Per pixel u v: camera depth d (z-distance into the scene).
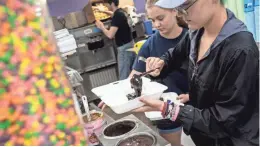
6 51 0.39
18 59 0.40
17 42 0.40
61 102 0.44
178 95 1.53
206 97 1.16
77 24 3.96
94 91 1.51
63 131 0.43
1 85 0.39
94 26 4.07
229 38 1.03
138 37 4.07
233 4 1.33
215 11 1.07
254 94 1.01
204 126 1.07
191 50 1.29
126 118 1.45
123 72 3.92
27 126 0.41
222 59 1.04
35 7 0.43
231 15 1.10
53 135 0.42
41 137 0.41
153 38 1.82
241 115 1.01
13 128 0.40
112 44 4.31
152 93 1.29
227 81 1.03
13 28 0.40
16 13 0.41
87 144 0.47
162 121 1.68
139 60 1.82
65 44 1.51
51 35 0.46
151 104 1.20
